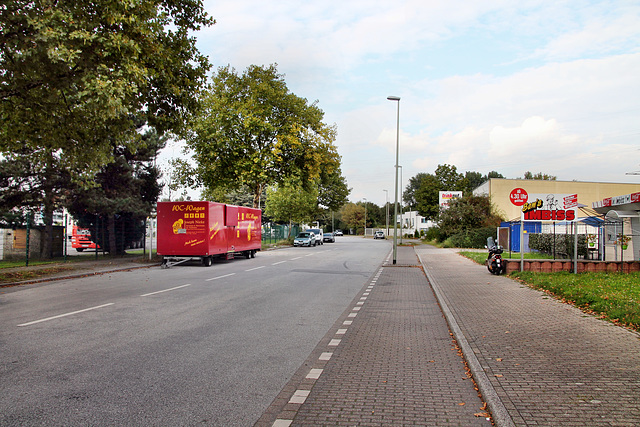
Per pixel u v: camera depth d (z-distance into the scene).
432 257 28.11
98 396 4.39
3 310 9.18
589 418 3.72
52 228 23.22
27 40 9.88
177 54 13.79
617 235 17.62
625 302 8.77
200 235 20.52
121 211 23.12
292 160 34.53
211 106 32.22
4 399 4.27
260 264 22.61
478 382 4.73
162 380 4.92
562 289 11.12
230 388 4.70
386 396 4.50
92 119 11.95
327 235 61.38
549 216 31.38
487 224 42.22
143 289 12.71
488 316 8.47
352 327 7.98
